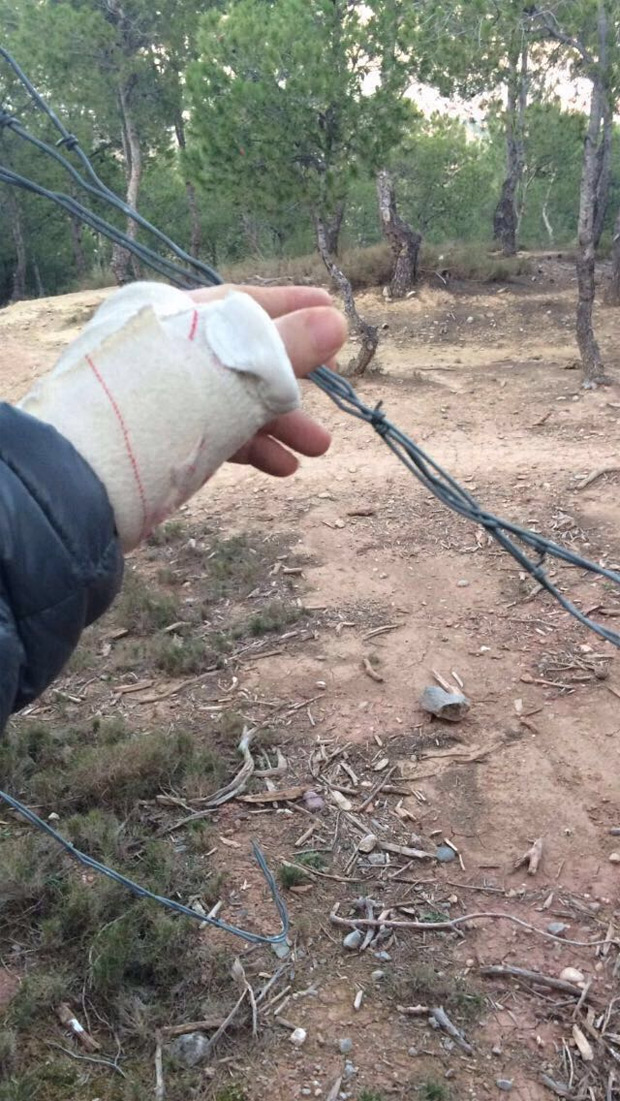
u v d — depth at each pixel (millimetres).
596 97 9562
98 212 26312
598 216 20188
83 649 5215
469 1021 2908
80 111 21688
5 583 770
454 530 6578
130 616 5555
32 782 3977
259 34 9734
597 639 5078
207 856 3619
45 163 24219
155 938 3152
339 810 3877
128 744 4129
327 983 3045
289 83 9602
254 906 3365
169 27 18422
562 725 4379
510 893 3438
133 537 861
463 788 4000
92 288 21688
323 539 6539
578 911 3348
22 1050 2805
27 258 34469
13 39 19000
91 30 18031
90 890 3307
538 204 36156
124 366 836
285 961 3127
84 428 818
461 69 10148
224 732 4375
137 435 823
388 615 5484
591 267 9977
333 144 10133
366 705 4602
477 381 10836
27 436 781
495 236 20031
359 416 1314
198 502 7316
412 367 11781
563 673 4797
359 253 16812
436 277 16000
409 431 8859
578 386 10234
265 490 7457
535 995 3008
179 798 3928
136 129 20484
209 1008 2902
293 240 26828
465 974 3084
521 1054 2799
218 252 34719
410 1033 2865
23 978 3043
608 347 12109
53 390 839
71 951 3133
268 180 10258
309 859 3592
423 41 9688
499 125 20344
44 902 3348
